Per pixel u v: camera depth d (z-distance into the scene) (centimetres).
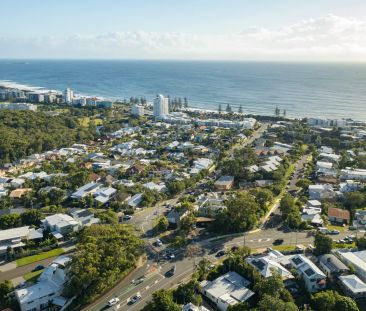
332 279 11788
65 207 18138
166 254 13400
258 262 12156
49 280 11512
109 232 12900
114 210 17588
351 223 16200
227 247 13962
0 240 13888
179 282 11700
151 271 12362
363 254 12800
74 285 10706
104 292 11231
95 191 19488
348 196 17988
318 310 10212
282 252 13388
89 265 10819
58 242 14488
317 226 15725
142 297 10975
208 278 11775
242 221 15162
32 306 10544
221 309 10506
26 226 15375
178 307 9656
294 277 11562
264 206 17000
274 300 9300
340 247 13762
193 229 15412
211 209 16725
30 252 13638
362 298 10938
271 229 15488
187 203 16712
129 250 12306
